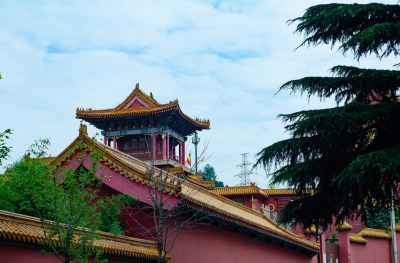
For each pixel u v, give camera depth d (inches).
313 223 874.1
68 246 553.9
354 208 816.9
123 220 857.5
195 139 2519.7
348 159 812.0
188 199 835.4
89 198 628.4
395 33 722.2
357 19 810.2
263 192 2559.1
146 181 813.9
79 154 816.3
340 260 1845.5
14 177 647.8
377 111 765.9
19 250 571.2
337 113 752.3
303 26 833.5
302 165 794.8
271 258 1314.0
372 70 804.6
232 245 1104.8
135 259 749.9
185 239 912.9
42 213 668.1
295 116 810.2
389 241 2038.6
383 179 710.5
